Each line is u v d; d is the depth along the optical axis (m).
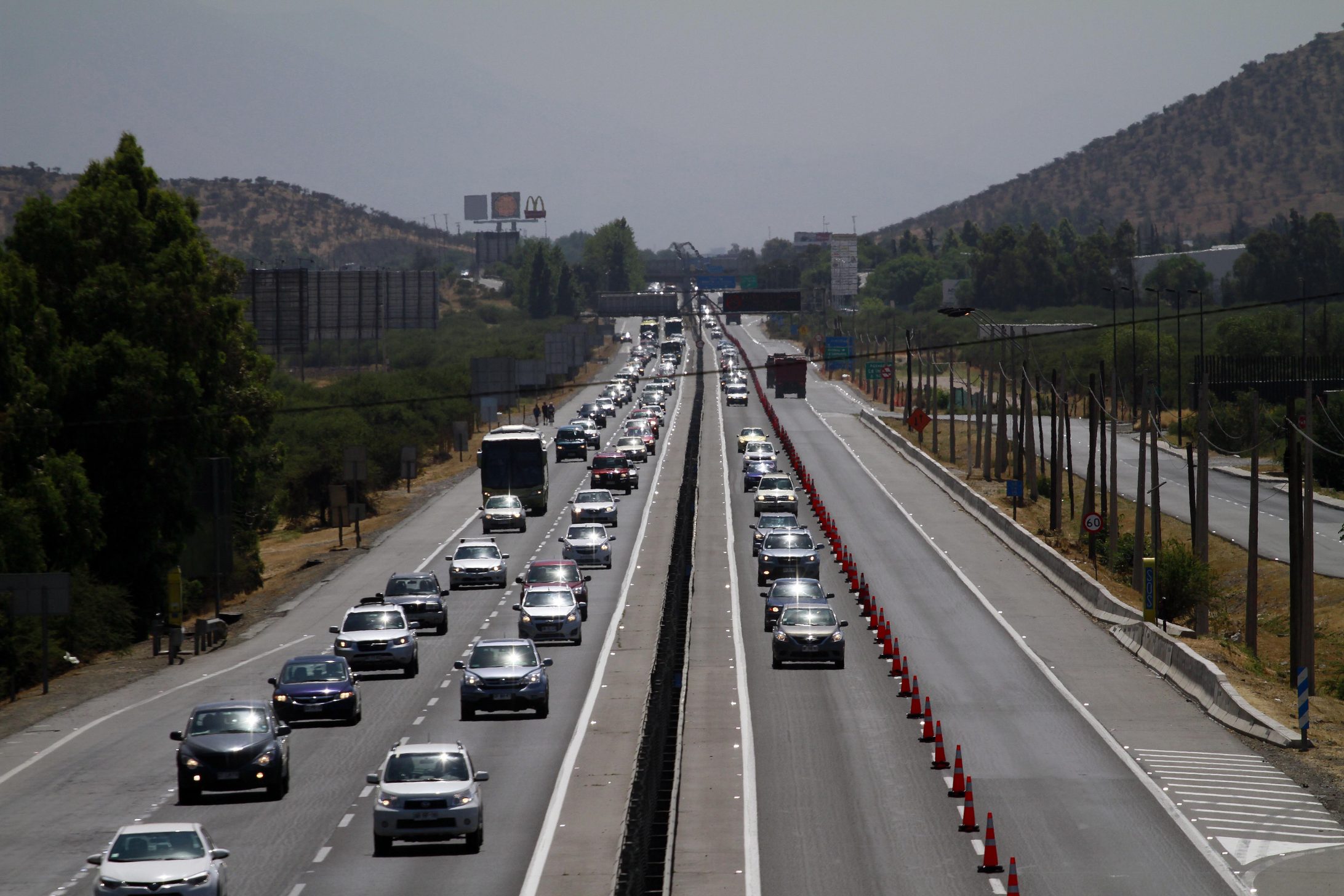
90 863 90.12
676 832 105.50
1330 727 147.62
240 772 113.12
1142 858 98.75
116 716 159.38
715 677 170.88
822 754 131.50
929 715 137.12
